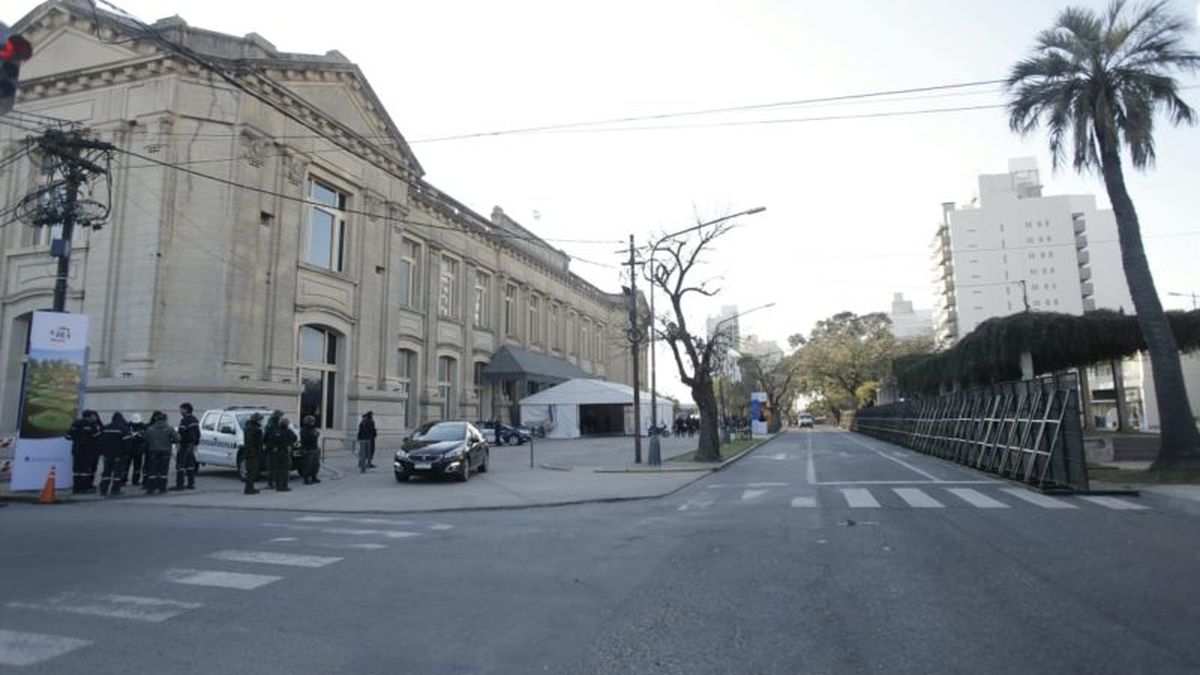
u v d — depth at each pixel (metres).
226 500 15.33
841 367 84.50
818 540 9.88
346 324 29.45
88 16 22.50
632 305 27.62
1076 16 18.97
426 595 7.07
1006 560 8.39
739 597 6.86
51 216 17.20
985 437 21.30
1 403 24.81
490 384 47.12
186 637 5.71
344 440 29.14
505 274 49.06
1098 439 23.41
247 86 24.73
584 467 24.39
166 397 22.53
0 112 8.57
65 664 5.07
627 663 5.07
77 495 15.42
